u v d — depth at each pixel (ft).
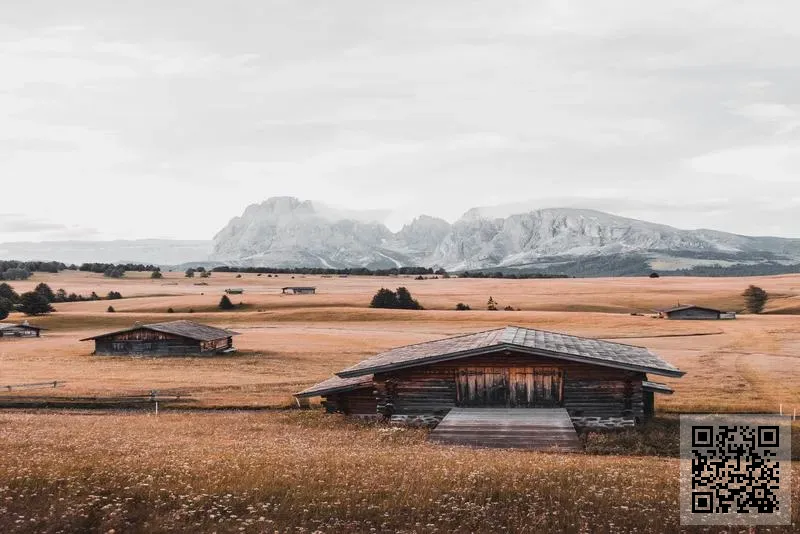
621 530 57.11
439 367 127.34
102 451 85.15
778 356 257.75
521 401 124.47
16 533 53.47
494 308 578.25
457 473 72.18
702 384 187.01
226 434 117.80
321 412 150.51
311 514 59.36
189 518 57.82
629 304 605.31
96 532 54.90
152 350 293.43
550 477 71.77
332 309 493.36
